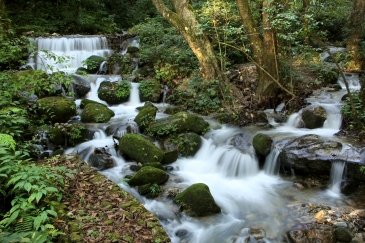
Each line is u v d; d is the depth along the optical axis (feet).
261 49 29.58
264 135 23.65
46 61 40.57
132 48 42.63
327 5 28.78
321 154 20.79
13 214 14.08
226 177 22.93
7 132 21.94
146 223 15.61
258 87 31.01
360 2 38.37
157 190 20.08
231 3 32.91
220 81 31.37
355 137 22.97
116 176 22.11
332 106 27.99
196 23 32.22
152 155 23.47
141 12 60.23
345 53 36.83
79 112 31.22
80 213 15.94
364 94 25.48
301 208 18.51
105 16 60.08
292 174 21.97
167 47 39.04
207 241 16.38
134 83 36.27
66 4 56.90
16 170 16.12
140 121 28.09
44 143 25.73
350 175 19.83
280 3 26.48
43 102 28.86
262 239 16.24
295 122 27.63
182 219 17.95
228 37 33.47
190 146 25.21
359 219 17.13
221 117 29.30
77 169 20.57
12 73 29.48
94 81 36.47
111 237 14.44
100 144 26.07
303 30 25.55
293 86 31.78
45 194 15.19
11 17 49.47
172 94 34.45
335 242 15.80
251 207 19.02
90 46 45.57
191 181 21.85
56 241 13.99
